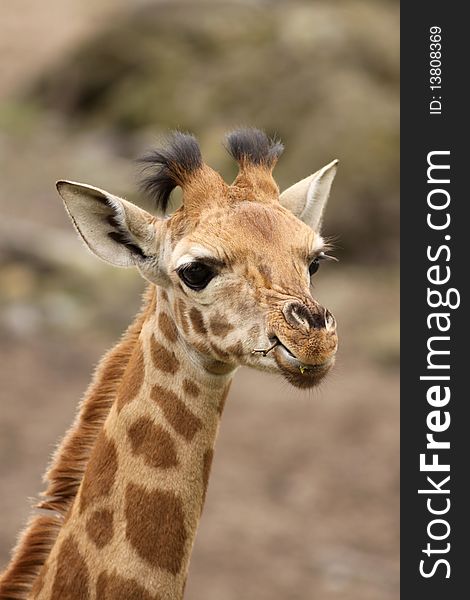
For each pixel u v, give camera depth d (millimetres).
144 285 55031
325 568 36688
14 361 47656
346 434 45062
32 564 17062
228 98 70312
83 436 17375
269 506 40281
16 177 63188
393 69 70188
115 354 17766
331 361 15930
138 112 73562
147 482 16688
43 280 54125
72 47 79125
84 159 67438
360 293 57312
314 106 66688
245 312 16422
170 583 16625
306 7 76125
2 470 39719
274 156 18156
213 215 17062
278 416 46188
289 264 16547
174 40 76500
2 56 86500
